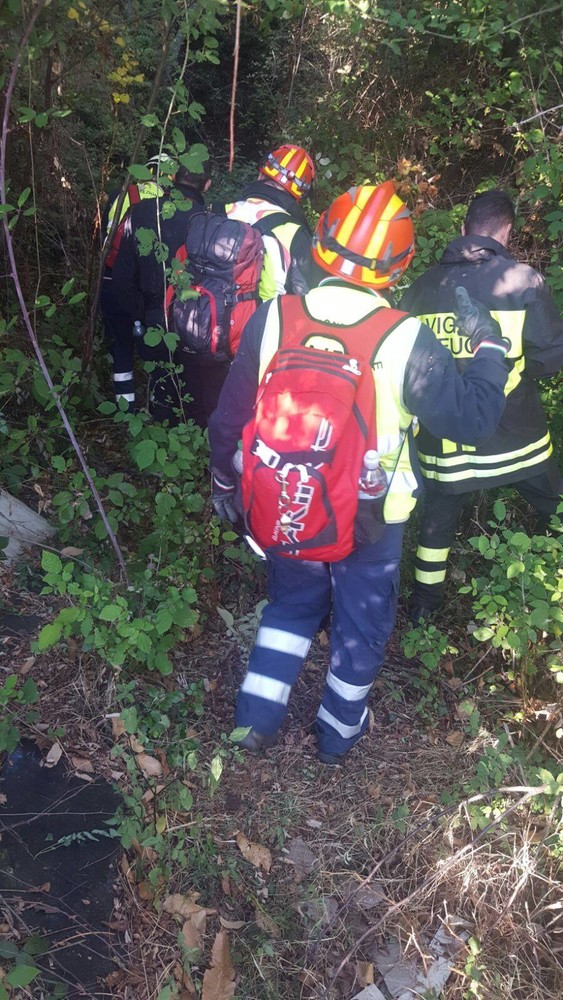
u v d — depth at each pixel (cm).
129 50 388
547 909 227
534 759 272
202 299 302
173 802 244
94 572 295
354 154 507
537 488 318
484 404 211
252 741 249
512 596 263
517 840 245
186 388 349
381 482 211
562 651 278
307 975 214
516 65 407
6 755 242
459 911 232
